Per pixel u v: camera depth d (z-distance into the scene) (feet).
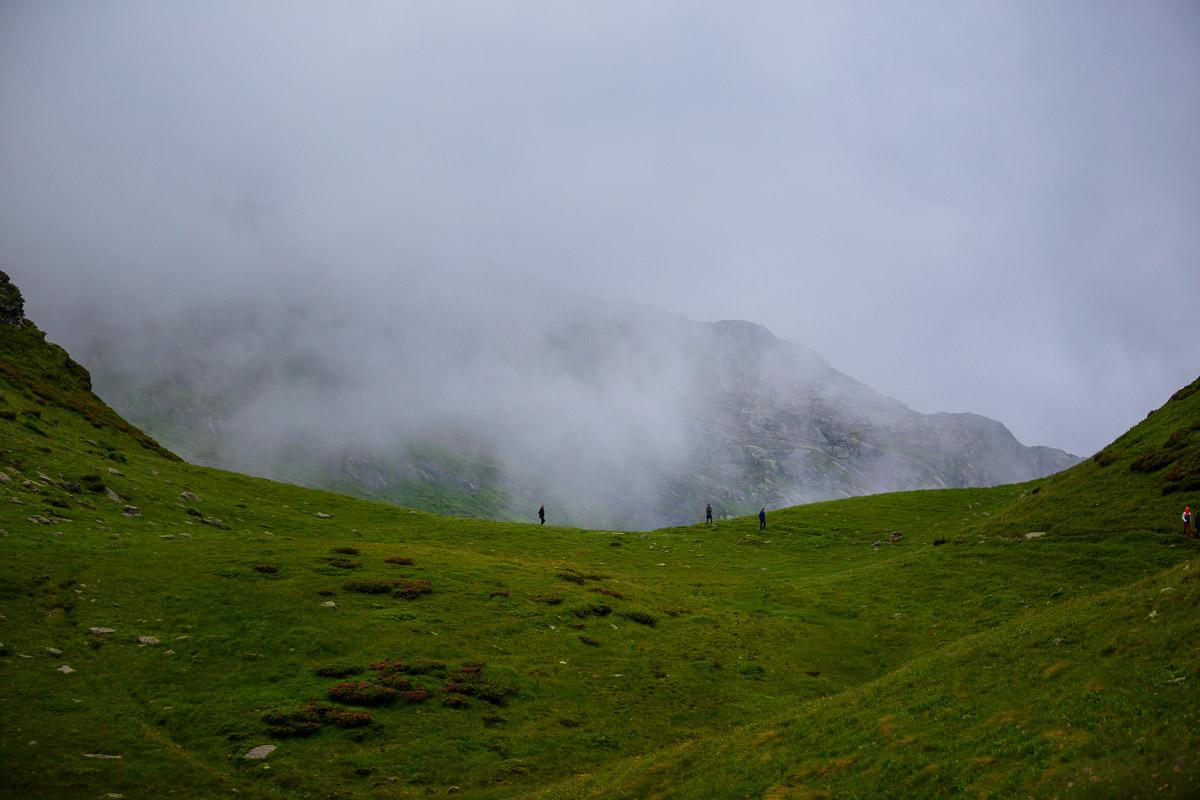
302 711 134.82
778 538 355.77
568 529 383.24
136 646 150.41
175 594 176.35
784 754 113.29
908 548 302.25
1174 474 228.02
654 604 229.66
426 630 178.50
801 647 197.98
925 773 92.94
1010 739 94.02
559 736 142.10
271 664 152.15
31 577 169.17
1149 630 109.81
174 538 224.74
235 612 171.73
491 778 125.70
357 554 230.48
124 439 370.94
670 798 108.17
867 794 92.73
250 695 139.13
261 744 124.57
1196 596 112.68
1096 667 105.91
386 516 353.51
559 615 201.67
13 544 183.32
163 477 303.68
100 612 161.17
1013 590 202.80
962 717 106.01
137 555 197.06
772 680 175.32
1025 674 113.70
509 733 140.87
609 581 252.83
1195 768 73.46
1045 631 129.18
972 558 237.86
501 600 205.87
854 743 109.09
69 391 396.16
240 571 196.13
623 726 148.97
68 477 246.88
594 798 112.98
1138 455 253.85
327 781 117.91
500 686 156.76
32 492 224.12
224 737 125.39
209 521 259.39
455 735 137.08
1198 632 101.76
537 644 181.57
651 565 305.94
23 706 122.42
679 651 189.47
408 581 207.62
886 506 408.46
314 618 175.01
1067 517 238.48
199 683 141.79
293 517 303.48
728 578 284.00
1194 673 91.81
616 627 200.95
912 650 184.85
